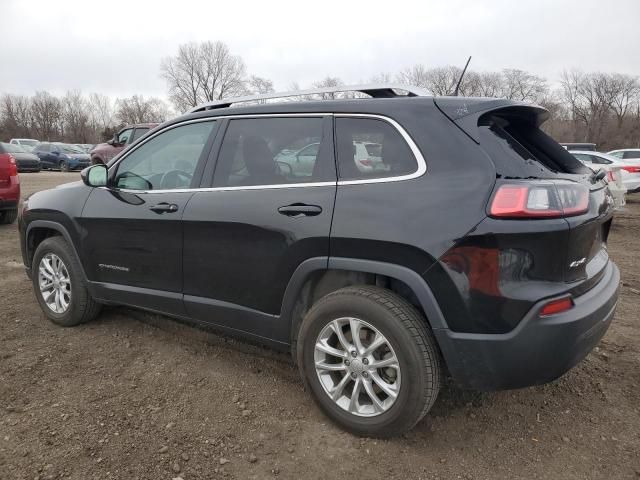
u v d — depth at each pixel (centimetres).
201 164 330
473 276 232
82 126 7850
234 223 300
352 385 272
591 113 7456
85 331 404
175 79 7356
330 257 267
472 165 242
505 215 228
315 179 281
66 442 262
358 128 276
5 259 646
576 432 279
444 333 241
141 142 372
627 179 1334
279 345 304
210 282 320
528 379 235
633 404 306
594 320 243
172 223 330
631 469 249
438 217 239
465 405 303
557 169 278
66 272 407
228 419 286
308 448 262
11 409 290
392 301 252
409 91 285
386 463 251
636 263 680
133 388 317
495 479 242
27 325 416
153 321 423
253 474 244
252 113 317
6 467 243
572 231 233
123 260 364
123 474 240
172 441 265
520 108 277
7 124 7694
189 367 345
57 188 425
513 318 229
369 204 258
